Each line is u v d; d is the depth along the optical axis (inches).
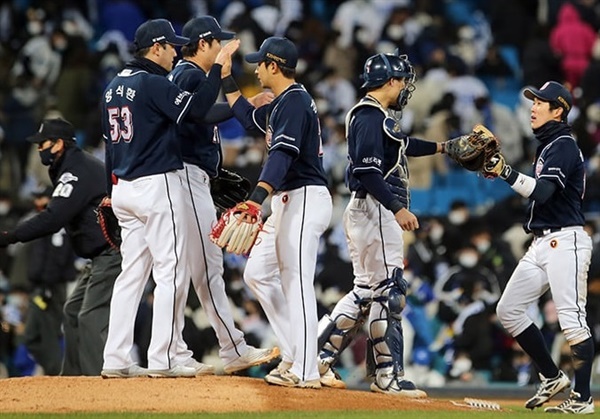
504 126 2977.4
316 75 3065.9
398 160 1343.5
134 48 1374.3
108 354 1349.7
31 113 2942.9
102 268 1584.6
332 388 1350.9
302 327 1295.5
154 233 1327.5
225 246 1258.0
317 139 1310.3
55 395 1270.9
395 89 1353.3
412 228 1293.1
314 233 1299.2
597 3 3430.1
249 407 1241.4
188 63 1371.8
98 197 1584.6
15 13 3240.7
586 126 2878.9
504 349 2295.8
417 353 2298.2
